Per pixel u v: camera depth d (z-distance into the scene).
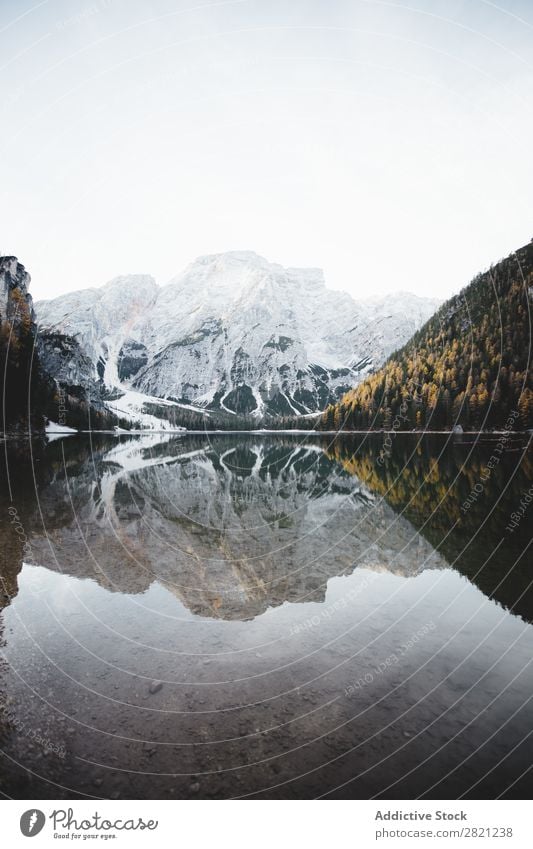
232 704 3.20
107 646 4.07
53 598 5.20
